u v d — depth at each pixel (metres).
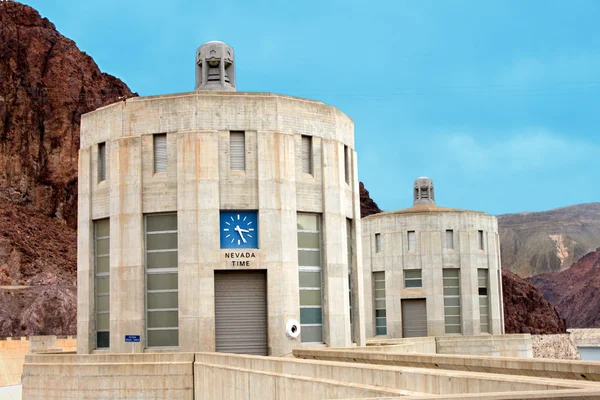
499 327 80.56
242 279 39.66
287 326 39.00
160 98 40.22
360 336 44.06
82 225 42.41
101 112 41.84
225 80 44.34
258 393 25.97
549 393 12.88
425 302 78.69
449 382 17.78
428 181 86.56
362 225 82.06
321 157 41.75
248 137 39.88
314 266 41.44
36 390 38.28
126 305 39.66
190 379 34.97
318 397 21.67
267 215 39.47
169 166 39.78
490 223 81.00
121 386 35.91
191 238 38.97
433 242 78.44
